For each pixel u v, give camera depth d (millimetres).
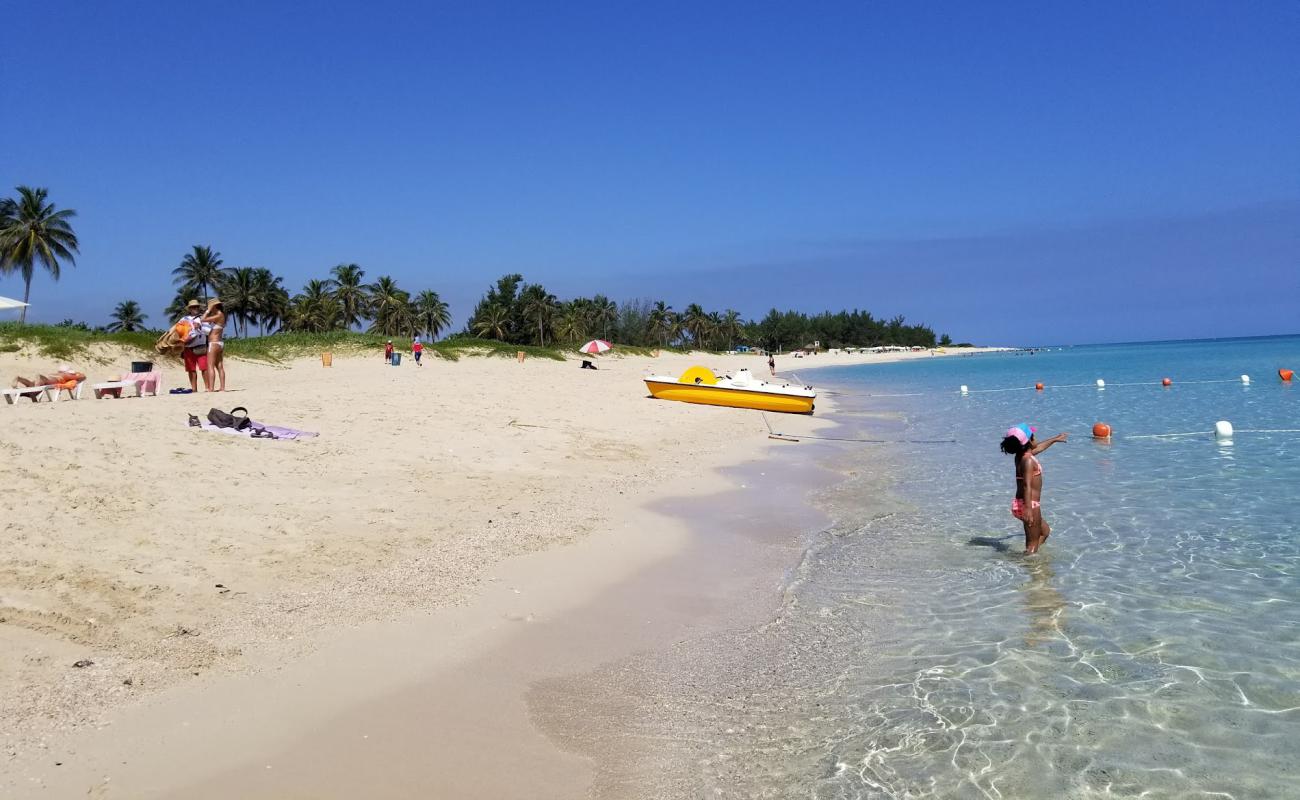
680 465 15094
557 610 7035
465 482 11570
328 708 5000
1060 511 10938
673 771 4516
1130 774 4445
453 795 4172
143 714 4680
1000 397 33375
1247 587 7543
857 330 179750
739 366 81250
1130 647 6195
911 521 10688
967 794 4270
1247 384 35125
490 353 54594
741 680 5746
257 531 8156
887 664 6004
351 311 93438
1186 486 12383
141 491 8656
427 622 6500
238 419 12562
